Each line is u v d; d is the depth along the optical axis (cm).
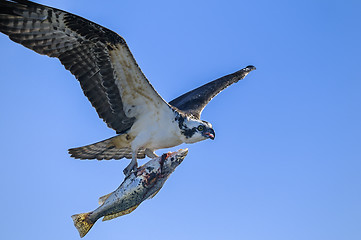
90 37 1204
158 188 1202
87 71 1251
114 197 1182
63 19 1192
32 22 1200
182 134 1309
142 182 1176
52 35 1218
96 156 1377
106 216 1194
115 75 1248
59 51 1234
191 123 1311
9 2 1170
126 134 1318
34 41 1218
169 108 1305
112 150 1370
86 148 1345
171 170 1195
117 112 1301
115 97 1280
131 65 1221
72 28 1202
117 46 1195
